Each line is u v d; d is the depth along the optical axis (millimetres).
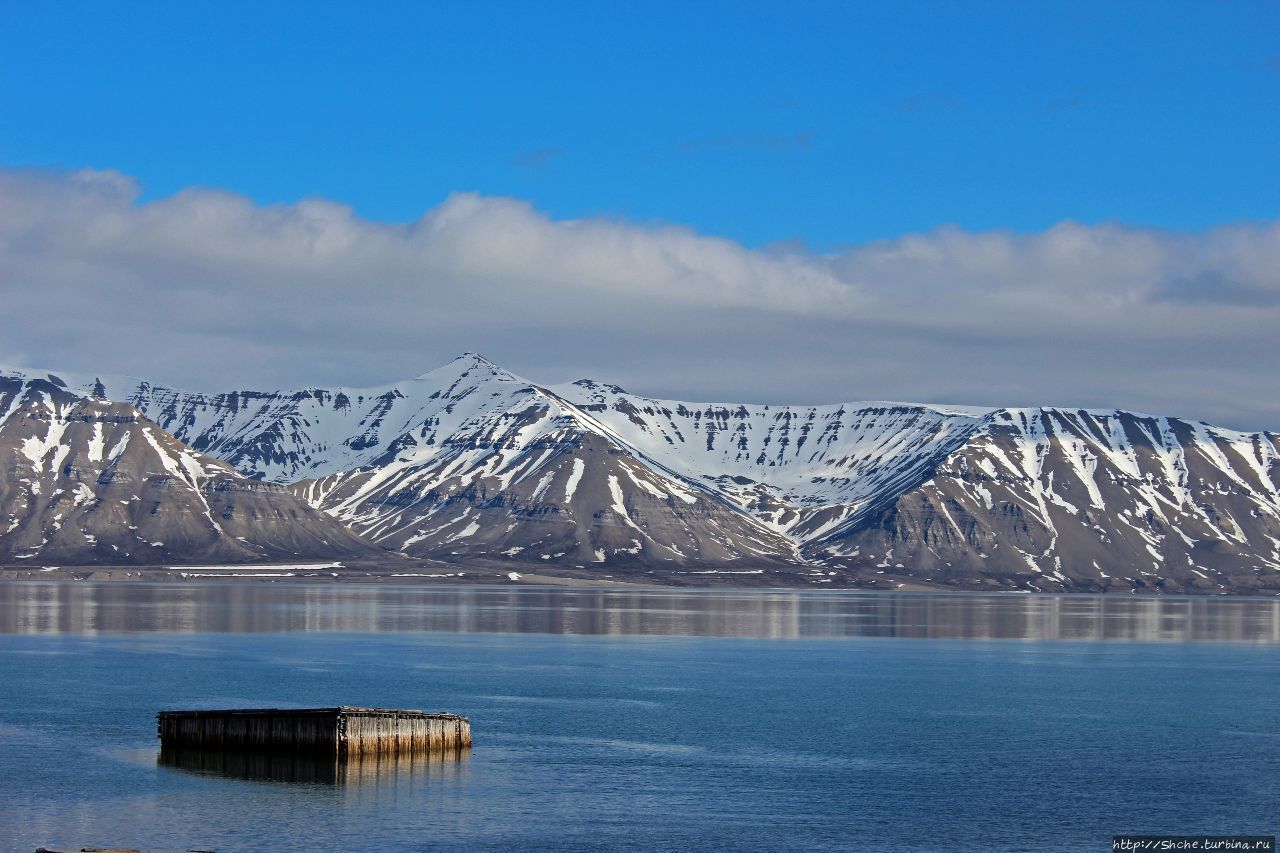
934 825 120188
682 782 135125
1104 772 142375
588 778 136125
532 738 157750
